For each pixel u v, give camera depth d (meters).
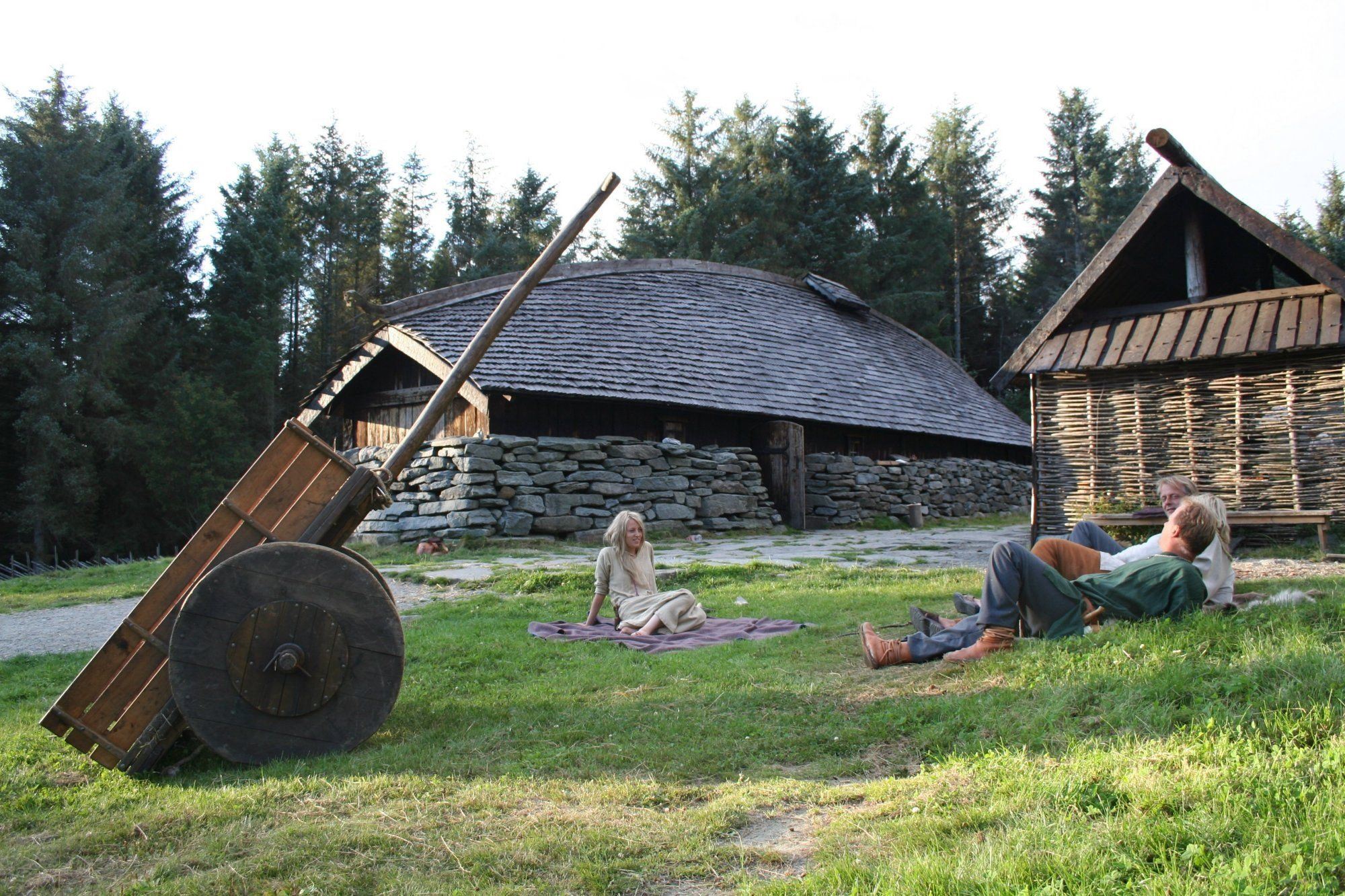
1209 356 11.04
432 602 9.28
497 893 2.78
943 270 49.84
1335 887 2.31
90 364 31.22
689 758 3.94
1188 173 11.25
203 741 4.09
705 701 4.82
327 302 48.88
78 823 3.53
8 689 5.92
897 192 48.00
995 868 2.60
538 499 14.62
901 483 21.28
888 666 5.25
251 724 4.13
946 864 2.66
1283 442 10.85
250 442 34.88
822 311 26.97
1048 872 2.57
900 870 2.67
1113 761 3.33
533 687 5.42
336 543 4.64
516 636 7.12
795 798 3.47
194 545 4.24
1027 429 28.91
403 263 54.00
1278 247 10.73
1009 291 53.22
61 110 34.50
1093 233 51.06
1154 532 11.35
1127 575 5.13
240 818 3.47
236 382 36.72
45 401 29.66
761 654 5.93
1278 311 11.05
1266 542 11.00
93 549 30.56
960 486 23.52
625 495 15.76
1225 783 2.97
